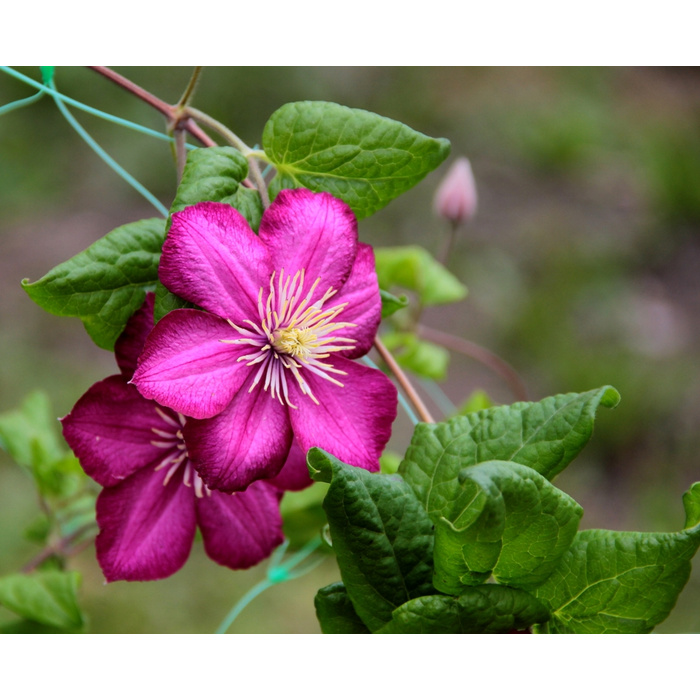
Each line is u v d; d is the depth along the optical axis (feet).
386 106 10.87
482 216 10.12
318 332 2.63
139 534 2.68
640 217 10.62
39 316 7.73
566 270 9.63
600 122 11.93
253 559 2.74
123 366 2.67
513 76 12.18
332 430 2.61
